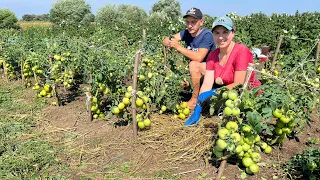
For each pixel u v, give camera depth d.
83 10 35.91
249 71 3.52
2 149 4.46
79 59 5.80
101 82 5.26
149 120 4.66
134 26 17.94
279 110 3.69
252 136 3.52
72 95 7.09
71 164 4.14
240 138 3.43
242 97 3.44
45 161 4.19
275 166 3.96
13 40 9.27
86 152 4.41
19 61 7.66
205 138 4.39
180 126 4.79
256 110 3.58
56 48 6.29
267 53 10.27
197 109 4.77
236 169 3.88
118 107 4.60
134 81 4.45
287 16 19.59
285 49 12.47
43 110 6.11
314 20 16.34
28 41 8.09
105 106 6.13
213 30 4.41
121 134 4.81
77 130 5.14
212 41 5.71
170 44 5.66
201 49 5.65
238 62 4.52
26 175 3.89
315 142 4.56
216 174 3.80
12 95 7.15
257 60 8.25
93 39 9.18
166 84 5.08
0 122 5.47
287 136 4.72
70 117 5.68
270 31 15.19
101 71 5.17
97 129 5.10
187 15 5.55
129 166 4.02
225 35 4.37
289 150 4.36
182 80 5.57
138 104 4.52
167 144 4.42
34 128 5.29
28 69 7.29
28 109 6.15
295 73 5.40
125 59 5.90
